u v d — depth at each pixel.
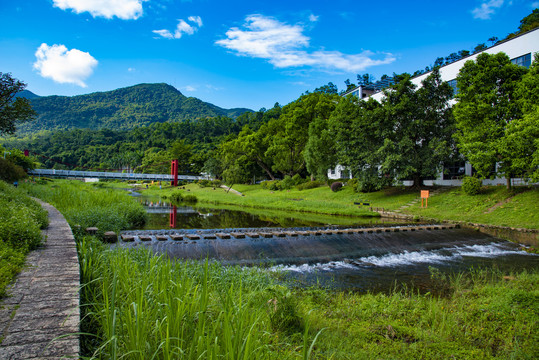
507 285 8.05
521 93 20.14
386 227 16.62
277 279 8.70
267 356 2.97
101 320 3.39
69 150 142.12
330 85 80.94
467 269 10.70
